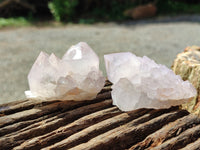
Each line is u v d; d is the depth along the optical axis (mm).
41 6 1206
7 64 634
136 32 932
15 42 811
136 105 216
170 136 206
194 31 924
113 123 211
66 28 999
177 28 970
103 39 843
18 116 212
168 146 199
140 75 217
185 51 298
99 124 209
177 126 212
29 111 217
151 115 220
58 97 219
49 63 218
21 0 1144
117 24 1062
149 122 214
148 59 233
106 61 240
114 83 230
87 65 223
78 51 230
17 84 531
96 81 223
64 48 746
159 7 1284
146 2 1279
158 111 224
